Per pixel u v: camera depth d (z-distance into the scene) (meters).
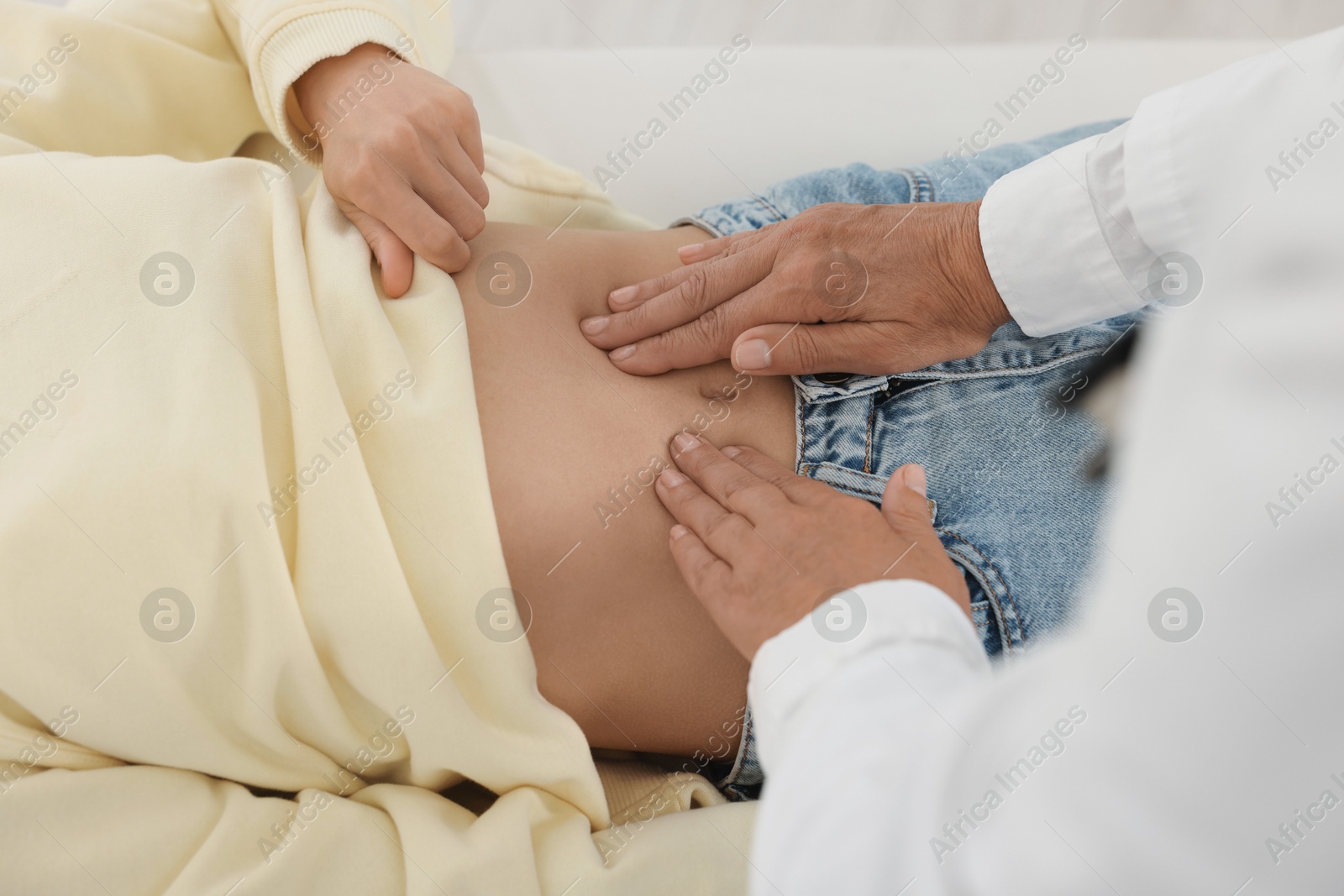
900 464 0.71
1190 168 0.59
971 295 0.70
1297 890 0.29
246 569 0.56
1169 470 0.29
